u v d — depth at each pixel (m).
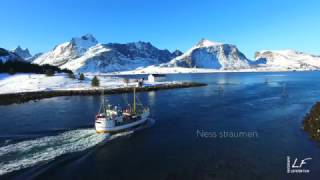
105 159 37.28
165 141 45.47
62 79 150.50
